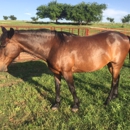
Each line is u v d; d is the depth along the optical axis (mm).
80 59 3648
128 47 4254
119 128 3268
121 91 4926
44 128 3334
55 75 3920
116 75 4305
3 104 4281
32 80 5945
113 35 4055
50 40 3604
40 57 3758
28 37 3574
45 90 5125
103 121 3514
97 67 3902
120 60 4172
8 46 3447
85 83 5645
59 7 61438
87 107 4008
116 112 3803
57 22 62906
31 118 3717
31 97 4629
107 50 3893
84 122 3514
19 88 5191
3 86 5516
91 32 14125
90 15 56344
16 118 3705
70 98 4488
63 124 3410
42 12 62719
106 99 4312
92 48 3727
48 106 4133
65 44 3561
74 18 57000
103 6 57219
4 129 3369
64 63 3553
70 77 3727
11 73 6859
